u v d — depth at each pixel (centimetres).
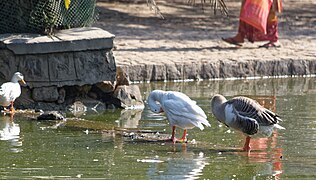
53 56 1553
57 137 1330
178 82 1916
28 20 1586
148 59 1966
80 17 1650
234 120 1243
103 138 1331
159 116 1534
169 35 2380
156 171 1127
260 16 2159
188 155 1224
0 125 1414
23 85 1547
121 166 1151
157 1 3103
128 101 1616
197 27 2575
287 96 1742
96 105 1595
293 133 1372
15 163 1161
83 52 1570
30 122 1447
